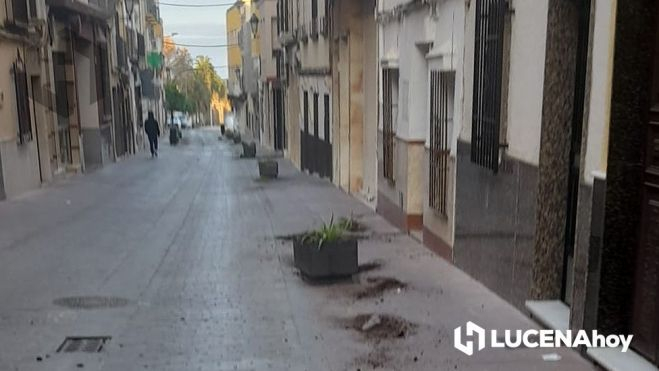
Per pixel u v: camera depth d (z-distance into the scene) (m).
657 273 4.30
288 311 5.95
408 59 9.09
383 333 5.33
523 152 5.68
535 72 5.48
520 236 5.76
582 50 5.21
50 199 13.76
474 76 6.54
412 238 9.09
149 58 44.59
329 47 16.09
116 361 4.83
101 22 22.64
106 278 7.19
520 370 4.58
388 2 10.15
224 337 5.31
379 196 11.33
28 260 8.05
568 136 5.39
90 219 11.30
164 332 5.45
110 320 5.75
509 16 5.91
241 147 36.09
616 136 4.48
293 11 23.89
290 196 14.51
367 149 14.09
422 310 5.88
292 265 7.70
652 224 4.36
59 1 16.91
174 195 15.11
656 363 4.30
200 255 8.35
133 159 27.22
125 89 29.19
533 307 5.51
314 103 19.27
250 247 8.84
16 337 5.33
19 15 14.12
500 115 6.05
